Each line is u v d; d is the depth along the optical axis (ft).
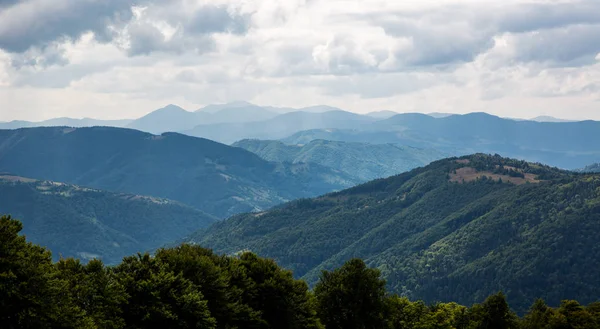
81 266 182.50
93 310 166.40
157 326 182.29
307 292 265.34
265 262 250.78
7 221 152.76
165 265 196.44
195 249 238.27
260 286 235.40
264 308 235.61
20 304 140.46
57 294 150.30
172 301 186.19
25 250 149.07
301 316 242.17
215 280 209.46
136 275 189.16
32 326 141.28
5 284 137.28
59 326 148.15
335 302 273.54
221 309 208.13
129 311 179.93
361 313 272.51
